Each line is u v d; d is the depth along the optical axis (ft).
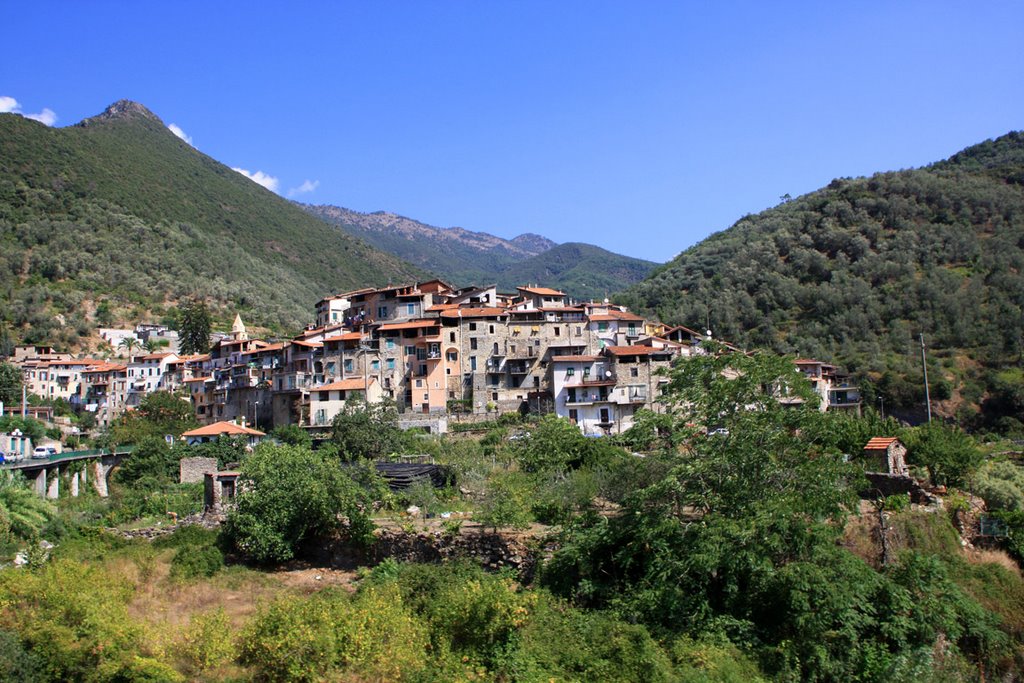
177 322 624.59
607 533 136.05
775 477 141.49
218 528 178.19
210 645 104.78
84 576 130.52
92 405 478.18
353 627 105.19
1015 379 379.96
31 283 627.05
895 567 133.49
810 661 114.21
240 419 360.07
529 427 289.12
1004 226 515.09
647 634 116.37
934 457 184.34
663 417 153.38
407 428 314.76
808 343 444.96
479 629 112.27
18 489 195.52
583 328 375.25
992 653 125.18
